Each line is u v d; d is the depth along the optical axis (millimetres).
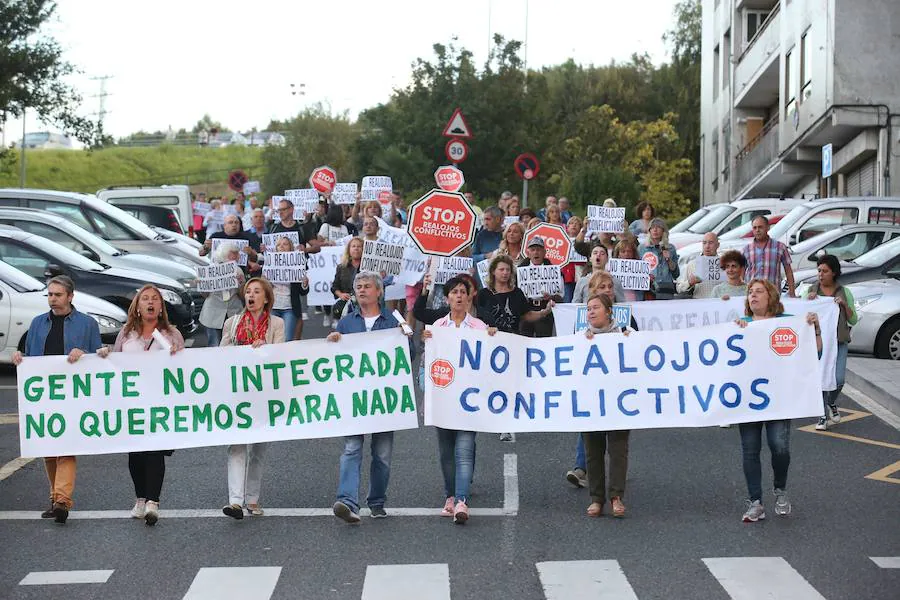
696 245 25594
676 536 9188
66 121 40188
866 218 24250
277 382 10016
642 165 60188
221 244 15992
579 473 10719
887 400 14281
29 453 9953
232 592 7977
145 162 91000
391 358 9977
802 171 37906
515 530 9391
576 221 18844
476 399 9945
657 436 12906
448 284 10133
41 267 19156
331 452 12180
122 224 24188
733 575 8188
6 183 81750
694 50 70750
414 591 7938
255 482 9969
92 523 9758
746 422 9906
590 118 60469
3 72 38719
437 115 44719
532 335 14156
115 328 17047
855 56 31109
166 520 9805
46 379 10008
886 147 31156
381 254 15445
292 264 16578
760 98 45688
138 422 9992
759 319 10094
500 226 18062
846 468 11438
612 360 10117
